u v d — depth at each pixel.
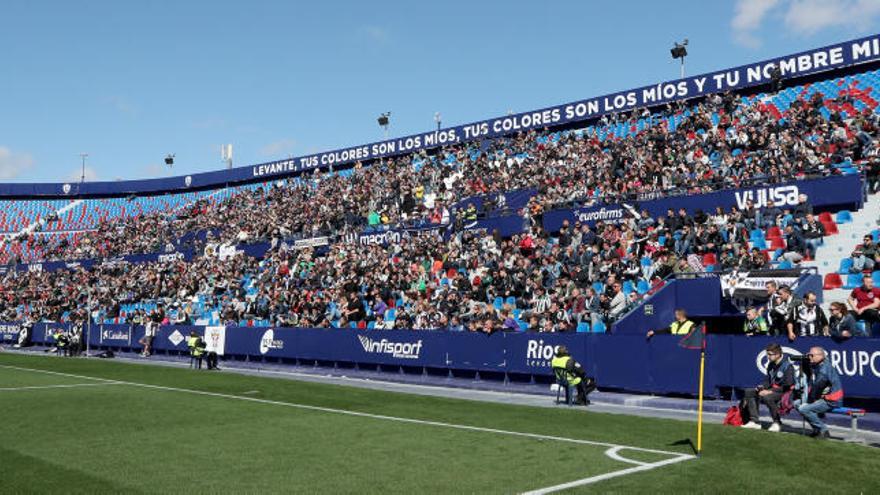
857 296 15.19
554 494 7.66
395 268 28.97
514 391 18.45
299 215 43.84
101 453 10.02
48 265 54.53
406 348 21.88
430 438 11.26
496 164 38.19
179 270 43.00
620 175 29.89
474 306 21.55
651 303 18.30
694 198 24.55
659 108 37.44
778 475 8.46
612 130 37.81
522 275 23.34
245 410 14.74
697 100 36.06
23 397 16.97
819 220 20.92
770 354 11.96
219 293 37.06
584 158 33.69
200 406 15.40
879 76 30.42
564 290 20.55
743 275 16.94
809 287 16.22
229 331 29.38
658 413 14.34
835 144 24.34
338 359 24.33
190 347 27.75
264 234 43.53
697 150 28.92
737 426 12.17
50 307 43.19
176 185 62.94
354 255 32.84
